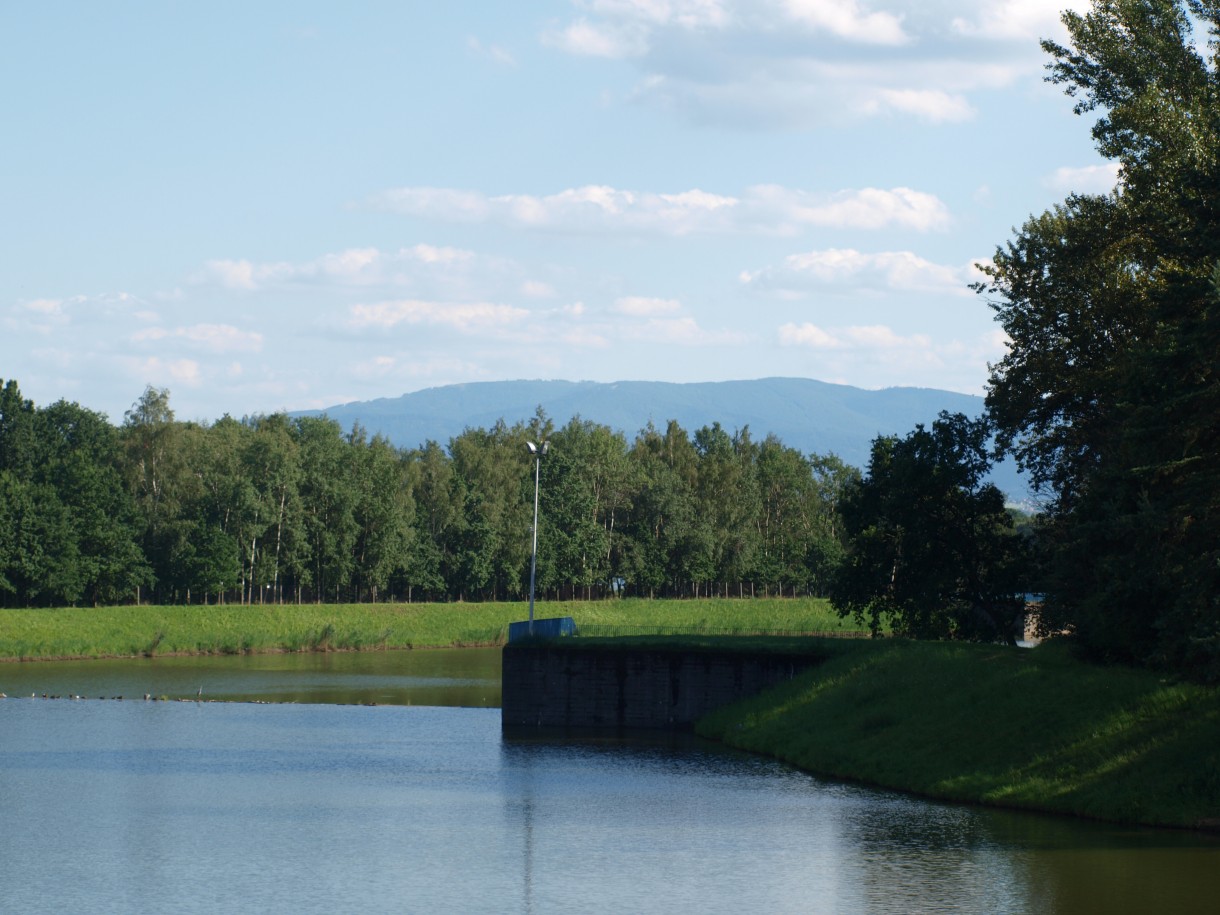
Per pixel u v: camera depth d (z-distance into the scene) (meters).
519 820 57.69
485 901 42.69
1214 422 55.78
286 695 121.31
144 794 65.12
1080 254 84.81
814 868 47.41
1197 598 53.84
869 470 106.44
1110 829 53.81
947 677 75.12
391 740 87.69
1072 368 87.56
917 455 101.31
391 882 45.41
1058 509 95.06
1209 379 56.28
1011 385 91.12
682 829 55.34
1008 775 61.38
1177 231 71.56
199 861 49.03
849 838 53.03
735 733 84.50
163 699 116.00
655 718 93.25
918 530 100.31
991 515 102.12
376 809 60.66
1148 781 56.19
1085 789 57.72
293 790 66.44
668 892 43.78
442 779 70.00
